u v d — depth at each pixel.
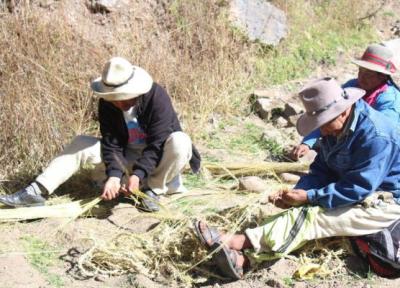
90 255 3.82
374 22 9.19
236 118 6.27
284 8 8.02
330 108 3.48
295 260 3.89
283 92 6.88
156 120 4.33
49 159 4.96
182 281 3.72
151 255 3.89
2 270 3.68
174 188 4.65
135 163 4.34
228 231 4.05
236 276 3.72
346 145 3.66
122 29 6.49
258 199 4.24
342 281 3.78
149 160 4.31
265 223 3.83
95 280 3.71
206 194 4.72
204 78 6.35
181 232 3.94
